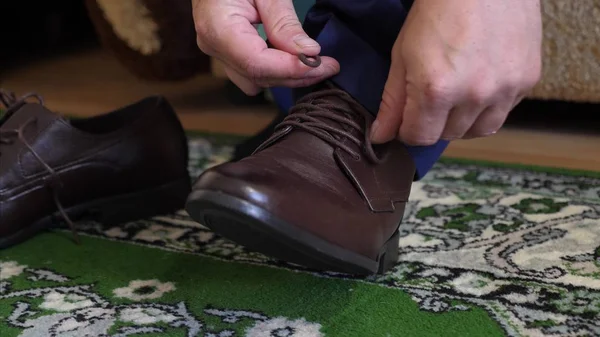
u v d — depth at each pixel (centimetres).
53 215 85
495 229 80
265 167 57
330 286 66
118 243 81
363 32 64
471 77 52
